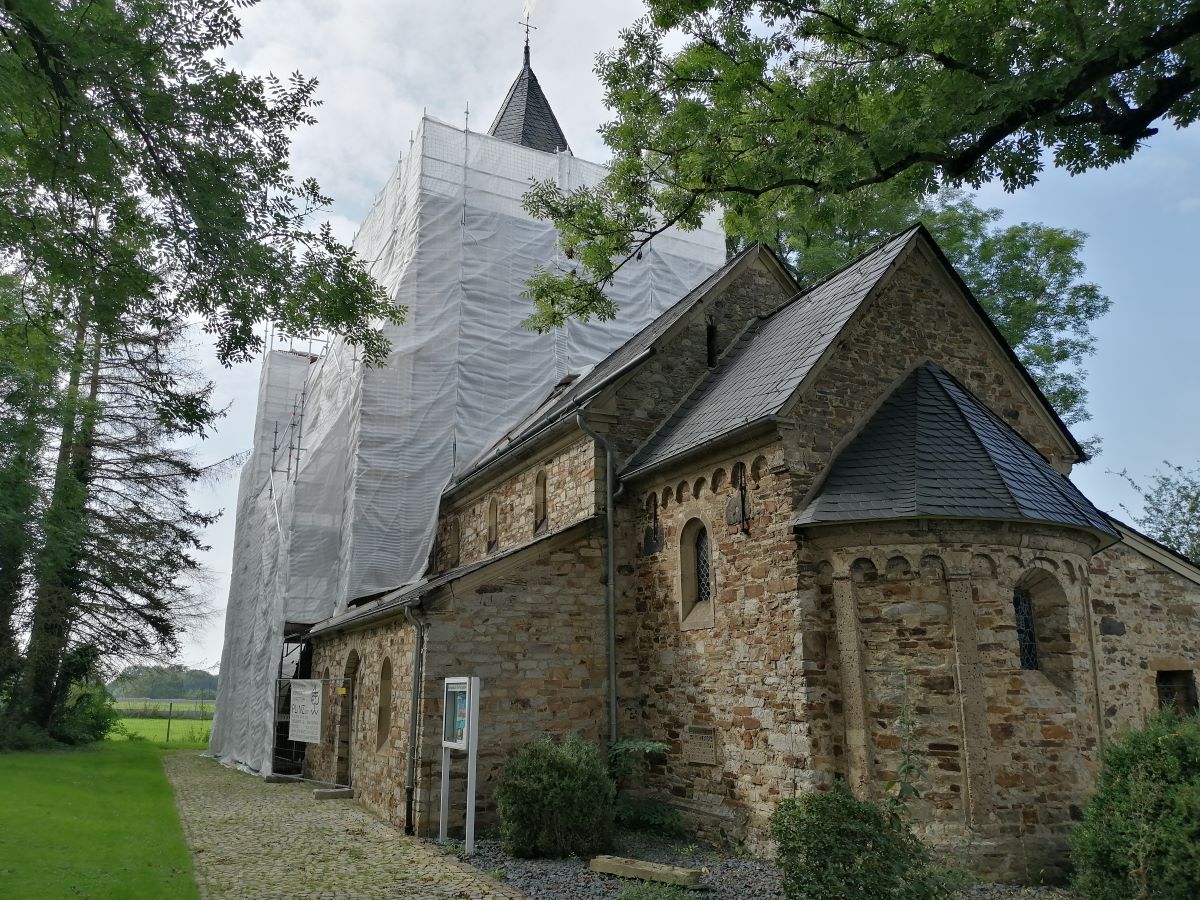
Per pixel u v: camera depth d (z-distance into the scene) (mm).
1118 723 12797
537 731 13312
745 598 11867
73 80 8242
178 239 9422
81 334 22812
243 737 25031
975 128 8773
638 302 26406
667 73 11328
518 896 8977
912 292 13281
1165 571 13781
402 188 25672
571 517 15359
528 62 30312
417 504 22422
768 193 11875
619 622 14102
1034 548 10734
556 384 22984
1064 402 24562
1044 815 9922
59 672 26656
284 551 22953
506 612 13539
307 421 28891
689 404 15133
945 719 10094
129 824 12867
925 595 10438
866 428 11992
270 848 11578
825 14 9734
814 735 10508
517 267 24703
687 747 12719
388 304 11508
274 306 10195
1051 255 24438
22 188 9453
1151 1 7672
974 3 8523
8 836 10938
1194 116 8508
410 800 12875
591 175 26562
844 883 7059
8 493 20812
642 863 9867
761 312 16828
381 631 16156
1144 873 7676
